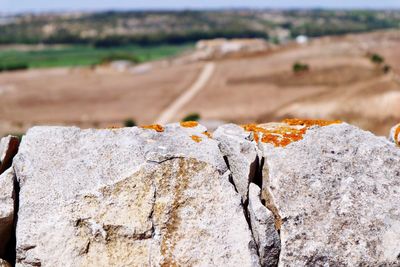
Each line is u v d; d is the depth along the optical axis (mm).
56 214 1162
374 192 1191
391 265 1142
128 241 1160
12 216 1169
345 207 1176
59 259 1144
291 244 1155
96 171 1195
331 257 1145
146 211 1171
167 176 1190
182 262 1150
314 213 1174
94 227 1159
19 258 1147
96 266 1146
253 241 1159
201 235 1162
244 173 1214
